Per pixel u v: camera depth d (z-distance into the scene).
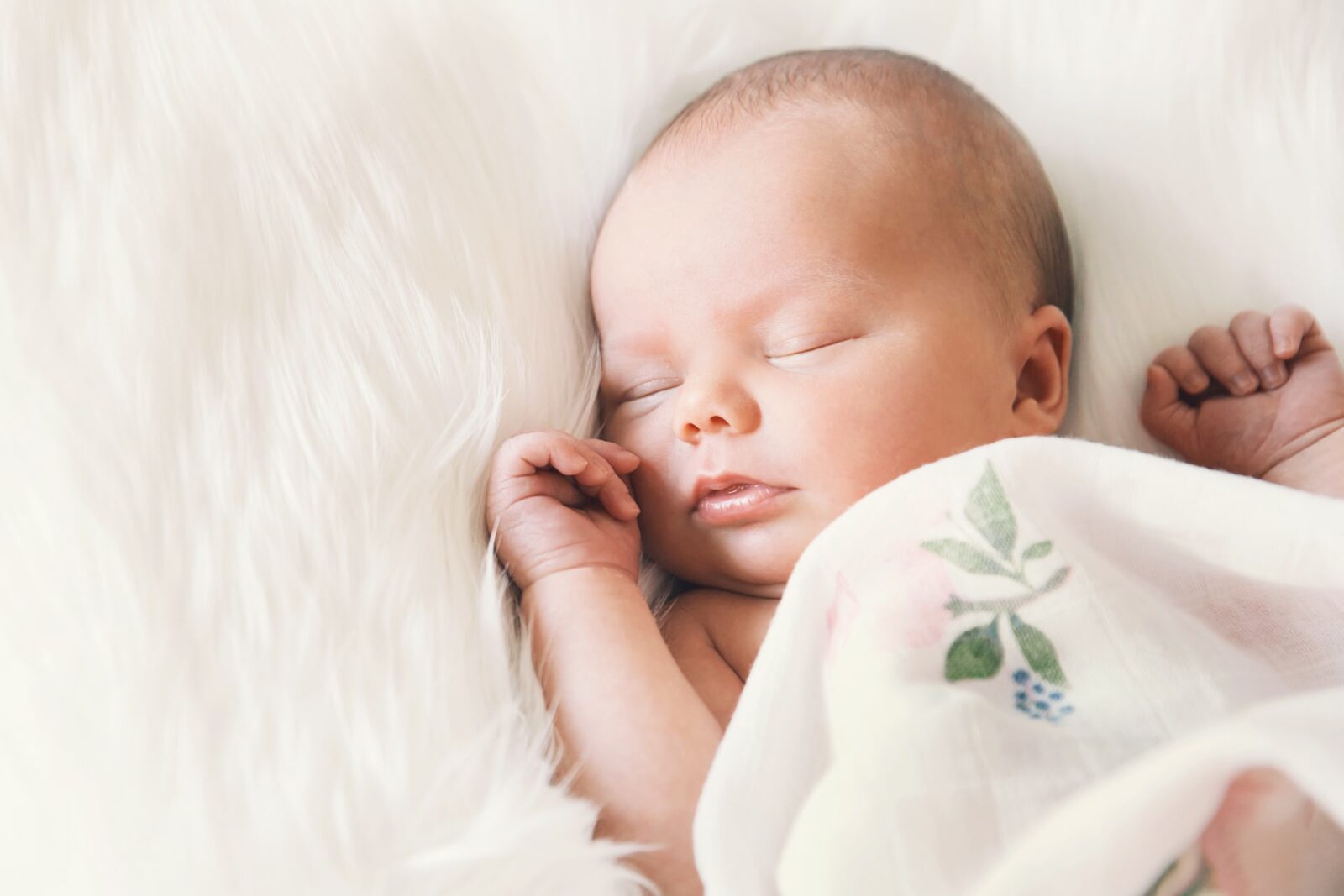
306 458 0.77
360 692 0.69
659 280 0.88
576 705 0.73
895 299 0.85
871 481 0.82
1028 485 0.71
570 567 0.79
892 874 0.58
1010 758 0.60
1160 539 0.72
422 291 0.85
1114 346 1.00
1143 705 0.64
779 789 0.65
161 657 0.68
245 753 0.66
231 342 0.80
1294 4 1.00
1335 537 0.67
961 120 0.93
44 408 0.75
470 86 0.94
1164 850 0.54
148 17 0.88
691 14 1.04
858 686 0.66
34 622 0.69
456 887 0.62
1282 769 0.52
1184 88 1.02
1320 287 0.98
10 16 0.85
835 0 1.08
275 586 0.72
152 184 0.82
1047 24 1.05
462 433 0.82
